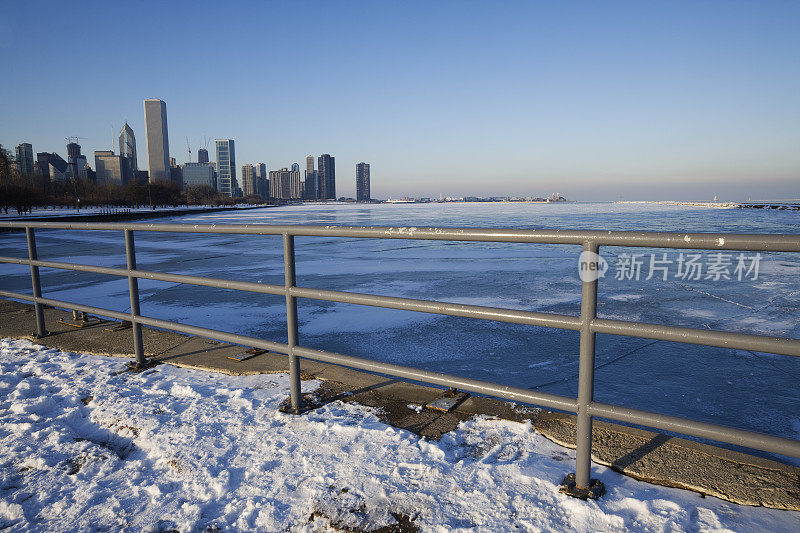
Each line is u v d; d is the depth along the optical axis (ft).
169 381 10.59
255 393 9.76
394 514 5.86
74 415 9.02
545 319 6.21
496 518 5.72
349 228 7.64
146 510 6.17
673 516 5.61
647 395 13.53
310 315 23.94
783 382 14.46
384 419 8.43
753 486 6.22
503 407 8.84
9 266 48.19
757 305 26.30
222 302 27.50
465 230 6.72
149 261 54.19
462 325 21.45
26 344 13.67
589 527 5.51
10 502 6.39
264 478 6.74
